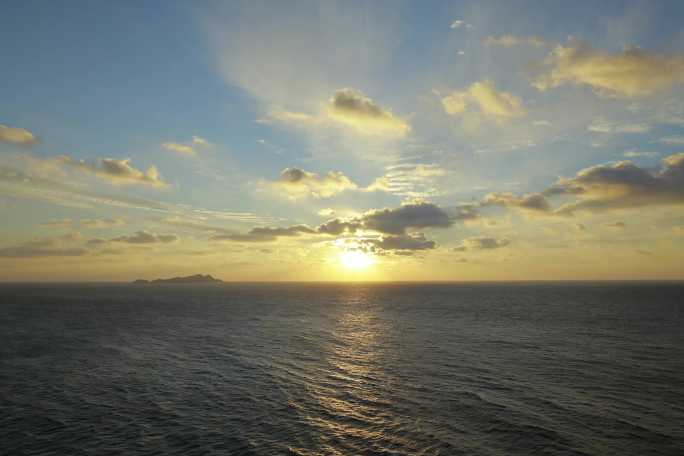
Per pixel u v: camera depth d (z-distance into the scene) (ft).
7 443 74.79
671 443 71.72
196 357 150.30
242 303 455.22
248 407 94.02
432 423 82.53
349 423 83.41
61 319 281.54
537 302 440.04
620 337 189.16
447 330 218.79
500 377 117.60
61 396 102.68
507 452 68.90
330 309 365.61
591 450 69.21
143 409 92.99
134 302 474.08
